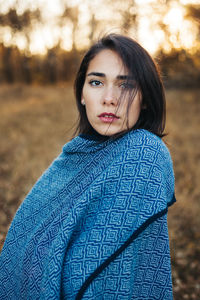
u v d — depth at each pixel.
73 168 1.22
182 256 3.02
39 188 1.35
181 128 7.64
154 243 1.05
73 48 18.31
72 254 0.96
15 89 16.00
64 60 18.83
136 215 0.96
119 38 1.11
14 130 8.41
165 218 1.06
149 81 1.09
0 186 4.77
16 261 1.24
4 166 5.68
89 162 1.16
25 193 4.50
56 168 1.33
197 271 2.81
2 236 3.03
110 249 0.93
